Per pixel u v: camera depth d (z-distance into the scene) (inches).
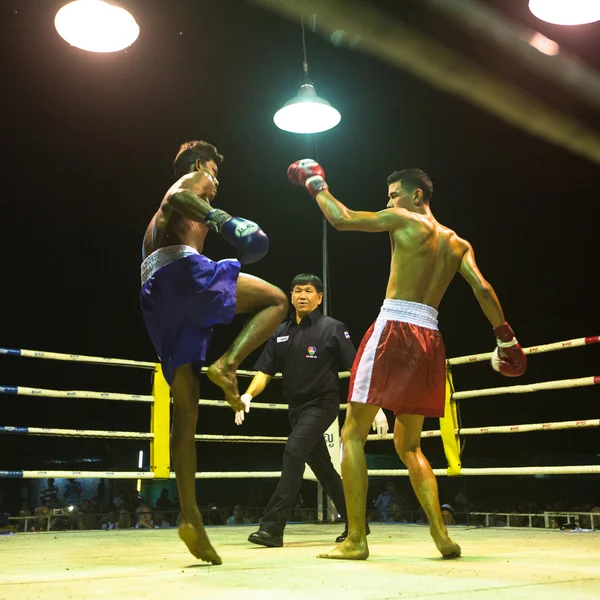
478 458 612.1
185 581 73.2
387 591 64.4
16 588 68.4
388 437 170.6
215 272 88.5
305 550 118.9
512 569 84.6
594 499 569.6
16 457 610.2
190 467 87.8
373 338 101.5
